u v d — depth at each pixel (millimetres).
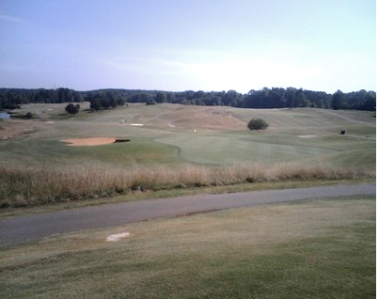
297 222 7586
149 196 12734
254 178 15977
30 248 7137
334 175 16734
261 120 62375
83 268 4887
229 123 78375
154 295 3656
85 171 14102
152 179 14430
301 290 3516
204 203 11750
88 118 84625
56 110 107438
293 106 142500
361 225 6594
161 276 4152
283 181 15930
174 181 14695
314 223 7203
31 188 12195
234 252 4914
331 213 8711
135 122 75375
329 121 85562
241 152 28625
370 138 47844
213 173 15953
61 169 14539
